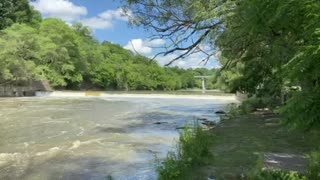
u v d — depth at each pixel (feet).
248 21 14.66
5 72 174.60
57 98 172.35
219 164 29.84
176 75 310.45
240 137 43.04
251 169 26.53
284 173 21.63
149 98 180.96
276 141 39.11
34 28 250.37
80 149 44.70
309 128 11.23
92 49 322.55
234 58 48.14
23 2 221.87
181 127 66.08
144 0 45.42
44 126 67.36
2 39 183.42
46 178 31.86
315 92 10.77
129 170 33.71
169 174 27.02
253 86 83.61
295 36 13.43
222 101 153.28
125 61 330.13
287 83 12.13
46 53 233.76
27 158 39.81
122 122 74.79
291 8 11.66
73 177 31.99
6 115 87.40
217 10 35.35
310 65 10.26
